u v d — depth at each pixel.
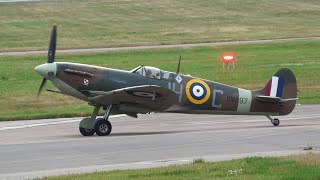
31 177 61.03
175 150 77.88
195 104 101.19
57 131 101.44
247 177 56.31
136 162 69.62
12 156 74.00
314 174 56.50
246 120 113.38
